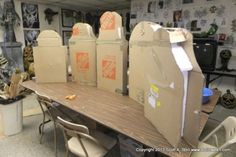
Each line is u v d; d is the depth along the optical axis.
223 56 3.59
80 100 1.75
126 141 1.67
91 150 1.53
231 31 3.54
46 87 2.20
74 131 1.37
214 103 1.80
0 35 4.58
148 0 4.52
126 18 6.05
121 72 1.82
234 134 1.26
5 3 4.43
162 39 1.05
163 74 1.06
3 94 2.43
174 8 4.15
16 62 4.59
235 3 3.41
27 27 5.03
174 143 0.99
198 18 3.87
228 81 3.78
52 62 2.33
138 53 1.56
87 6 5.73
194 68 0.90
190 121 0.98
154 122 1.24
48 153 2.12
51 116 2.02
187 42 0.97
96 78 2.17
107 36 1.87
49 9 5.46
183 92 0.90
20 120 2.55
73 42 2.24
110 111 1.50
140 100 1.63
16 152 2.13
